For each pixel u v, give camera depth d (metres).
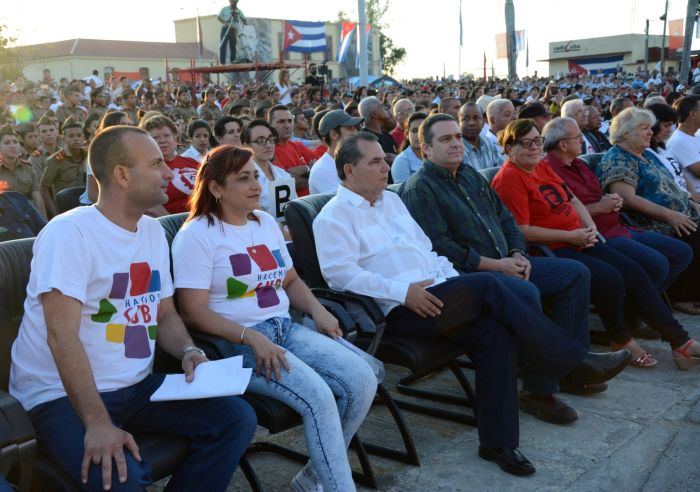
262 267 2.79
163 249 2.53
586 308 3.73
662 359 4.38
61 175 6.42
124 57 44.53
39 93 15.36
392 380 4.09
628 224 5.02
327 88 24.67
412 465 3.07
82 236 2.24
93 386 2.13
